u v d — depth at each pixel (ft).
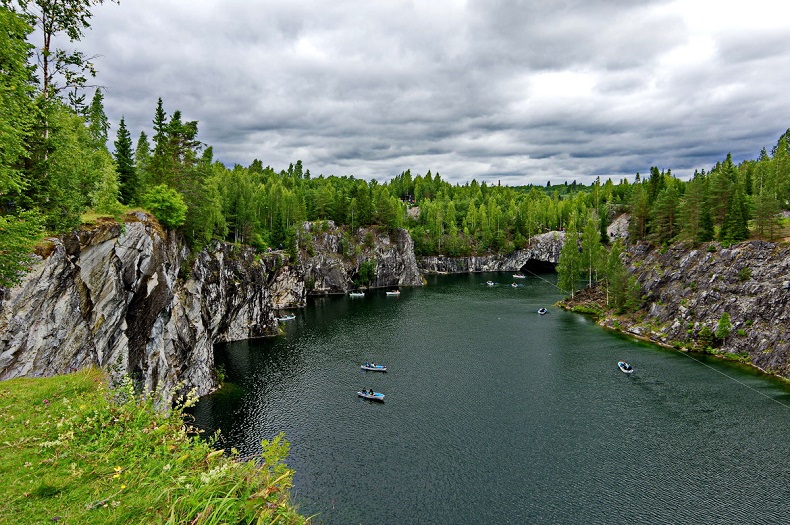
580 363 235.61
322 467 140.67
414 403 187.62
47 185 95.76
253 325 294.87
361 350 263.90
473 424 168.66
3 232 67.67
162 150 220.64
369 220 557.33
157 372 155.22
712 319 256.32
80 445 41.22
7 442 41.22
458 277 618.03
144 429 43.73
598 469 139.54
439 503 123.85
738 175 479.00
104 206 126.00
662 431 162.20
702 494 127.75
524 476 135.95
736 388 199.82
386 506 122.52
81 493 34.12
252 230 382.22
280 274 401.29
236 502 33.30
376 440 157.28
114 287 119.85
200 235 232.12
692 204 299.17
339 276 494.59
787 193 359.66
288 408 184.14
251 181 581.53
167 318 166.20
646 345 268.00
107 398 50.85
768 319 233.55
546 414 176.35
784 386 201.26
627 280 330.75
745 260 259.19
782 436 158.10
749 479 134.21
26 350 85.87
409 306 405.39
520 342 277.44
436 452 149.48
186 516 30.86
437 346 270.67
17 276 74.13
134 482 35.78
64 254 98.68
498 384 207.92
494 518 118.42
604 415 175.11
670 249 325.42
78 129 133.39
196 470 38.01
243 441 156.15
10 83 66.85
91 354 106.63
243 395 197.88
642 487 130.82
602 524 116.47
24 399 52.80
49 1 89.30
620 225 580.30
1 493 33.27
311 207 561.43
